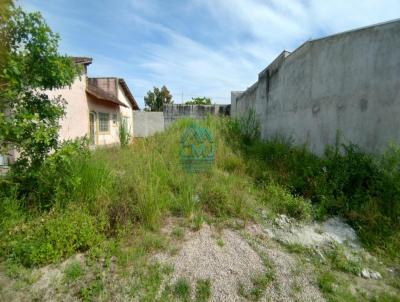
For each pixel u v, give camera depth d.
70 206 2.80
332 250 2.62
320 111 4.89
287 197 3.52
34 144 2.71
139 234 2.63
